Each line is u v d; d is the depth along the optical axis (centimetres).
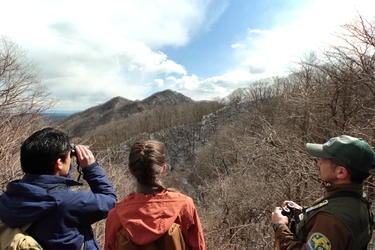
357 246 125
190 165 3725
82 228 151
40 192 133
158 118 6094
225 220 889
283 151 714
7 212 129
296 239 155
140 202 142
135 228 132
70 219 140
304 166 596
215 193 1120
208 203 1188
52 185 142
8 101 707
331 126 802
